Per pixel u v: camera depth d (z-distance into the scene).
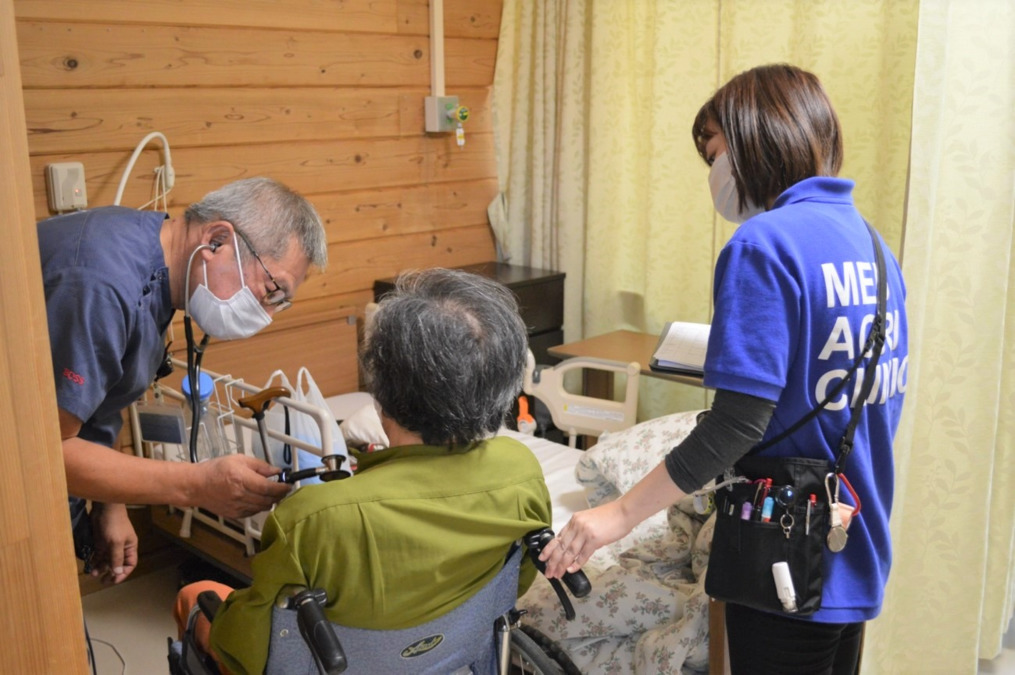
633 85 3.28
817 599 1.28
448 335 1.15
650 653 1.75
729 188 1.44
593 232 3.38
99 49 2.46
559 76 3.38
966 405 1.98
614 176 3.31
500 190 3.64
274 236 1.56
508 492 1.26
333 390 3.22
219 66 2.72
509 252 3.68
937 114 1.79
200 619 1.45
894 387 1.33
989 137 1.85
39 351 0.75
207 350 2.82
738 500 1.31
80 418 1.40
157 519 2.67
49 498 0.78
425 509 1.17
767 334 1.20
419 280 1.24
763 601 1.29
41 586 0.78
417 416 1.19
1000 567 2.29
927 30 1.76
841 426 1.27
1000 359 1.94
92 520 1.84
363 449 2.60
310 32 2.92
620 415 2.76
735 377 1.20
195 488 1.52
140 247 1.48
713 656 1.66
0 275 0.72
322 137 3.03
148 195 2.64
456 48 3.37
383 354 1.18
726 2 2.91
